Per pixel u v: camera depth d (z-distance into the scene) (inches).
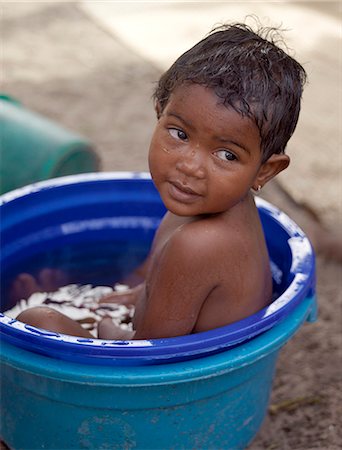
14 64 153.4
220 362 52.9
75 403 55.5
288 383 73.8
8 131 91.8
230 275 57.2
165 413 56.7
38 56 159.5
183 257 55.7
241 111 51.0
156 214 81.2
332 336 80.7
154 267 62.4
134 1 202.5
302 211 104.1
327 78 149.3
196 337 51.9
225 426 61.1
